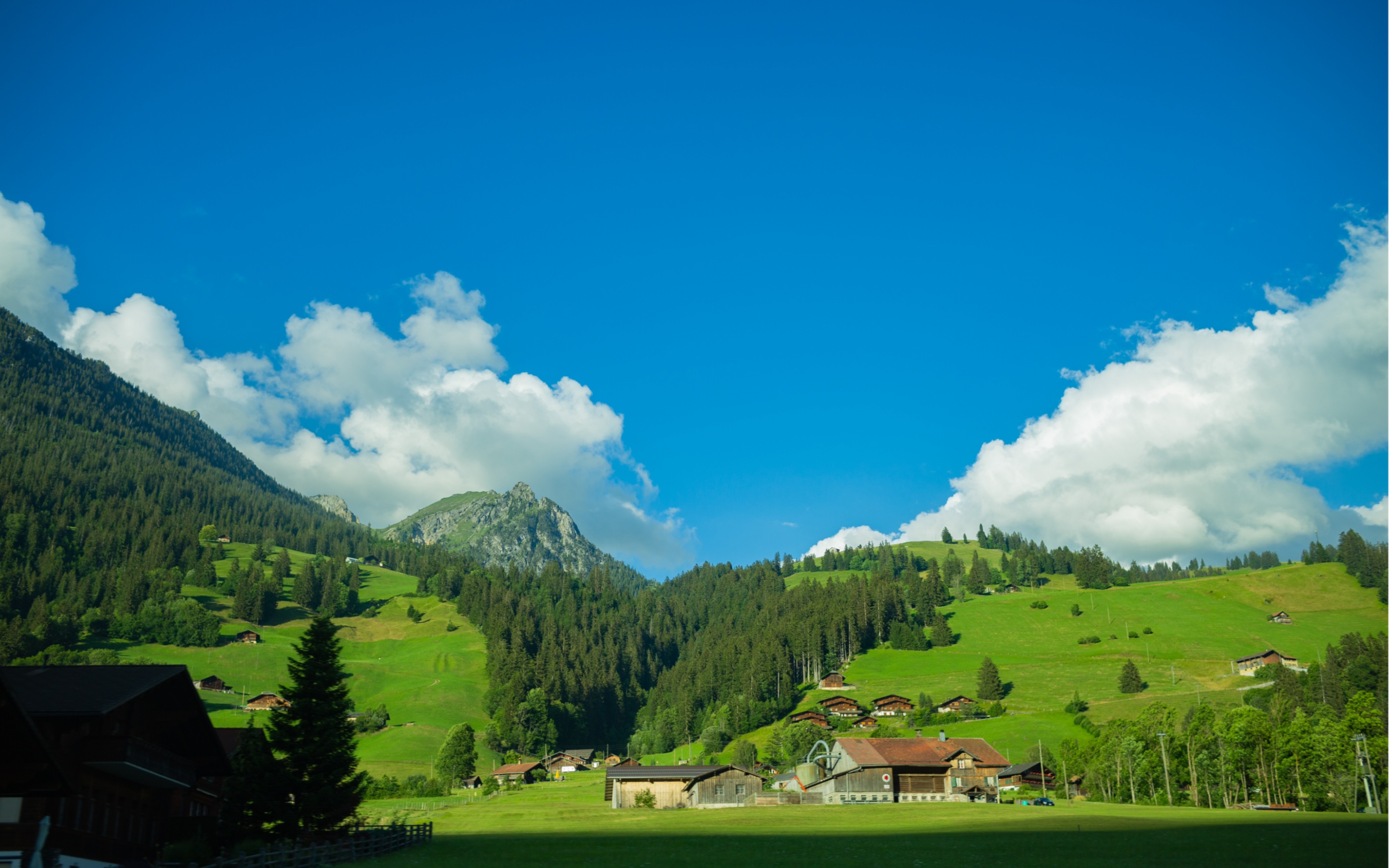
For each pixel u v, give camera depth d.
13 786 27.52
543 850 52.88
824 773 119.94
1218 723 114.19
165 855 41.44
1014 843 51.84
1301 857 41.12
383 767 183.25
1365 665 162.12
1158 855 43.12
